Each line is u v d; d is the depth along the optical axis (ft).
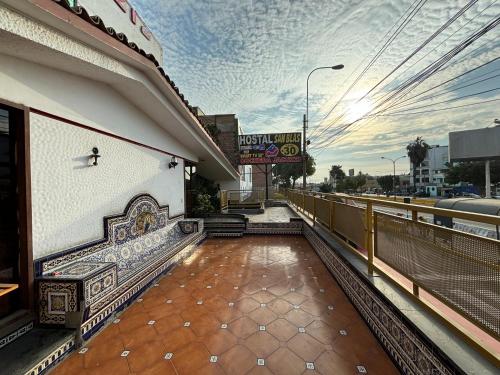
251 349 7.63
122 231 13.32
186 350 7.62
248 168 76.43
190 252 18.57
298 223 25.18
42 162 8.66
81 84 10.39
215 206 34.30
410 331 6.12
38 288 7.94
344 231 13.37
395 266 7.82
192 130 20.13
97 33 7.77
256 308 10.24
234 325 8.98
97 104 11.37
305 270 14.85
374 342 7.95
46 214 8.77
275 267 15.43
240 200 47.62
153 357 7.32
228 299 11.09
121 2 18.33
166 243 17.63
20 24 6.04
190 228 21.09
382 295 7.66
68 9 6.53
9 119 7.89
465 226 14.98
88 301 7.98
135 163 14.93
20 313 7.62
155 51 24.45
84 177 10.74
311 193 24.26
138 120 15.07
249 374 6.60
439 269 5.83
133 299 10.87
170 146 20.04
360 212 10.88
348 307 10.28
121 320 9.39
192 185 30.81
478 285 4.76
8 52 7.24
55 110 9.09
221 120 53.42
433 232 6.05
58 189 9.33
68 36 7.38
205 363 7.04
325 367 6.84
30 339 7.28
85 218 10.76
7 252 7.75
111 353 7.50
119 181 13.30
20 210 7.94
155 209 17.10
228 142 51.88
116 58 9.78
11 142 7.93
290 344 7.85
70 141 9.98
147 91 12.73
